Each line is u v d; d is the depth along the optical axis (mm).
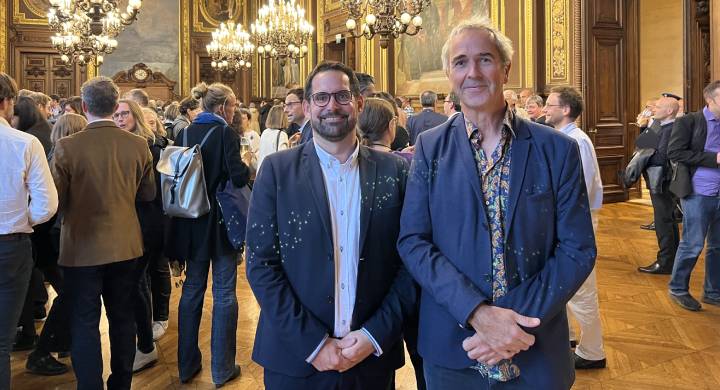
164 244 3621
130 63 18859
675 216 5812
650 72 14031
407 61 12570
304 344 2008
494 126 1930
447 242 1931
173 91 19203
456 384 1953
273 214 2119
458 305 1807
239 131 5527
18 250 2777
